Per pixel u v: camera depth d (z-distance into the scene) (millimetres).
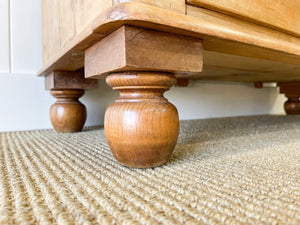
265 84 2018
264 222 242
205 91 1544
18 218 248
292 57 587
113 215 255
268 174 389
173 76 409
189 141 689
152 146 386
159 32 350
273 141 687
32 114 960
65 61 611
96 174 389
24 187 333
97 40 398
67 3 557
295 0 542
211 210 267
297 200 292
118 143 394
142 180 360
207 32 368
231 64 854
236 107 1729
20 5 949
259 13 464
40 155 520
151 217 251
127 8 294
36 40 985
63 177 375
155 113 383
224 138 741
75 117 836
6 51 931
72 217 250
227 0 410
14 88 924
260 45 455
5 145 634
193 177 373
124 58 321
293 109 1680
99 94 1112
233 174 389
